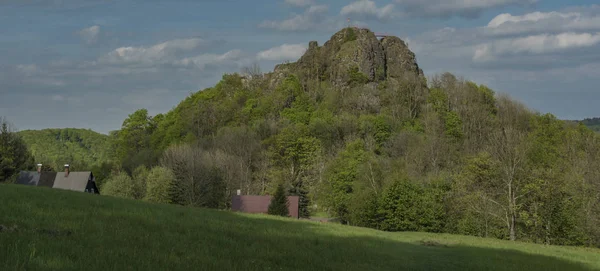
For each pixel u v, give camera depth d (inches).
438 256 1172.5
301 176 4256.9
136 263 558.3
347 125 5044.3
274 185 3799.2
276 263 767.7
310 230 1398.9
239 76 7588.6
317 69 7859.3
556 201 2444.6
